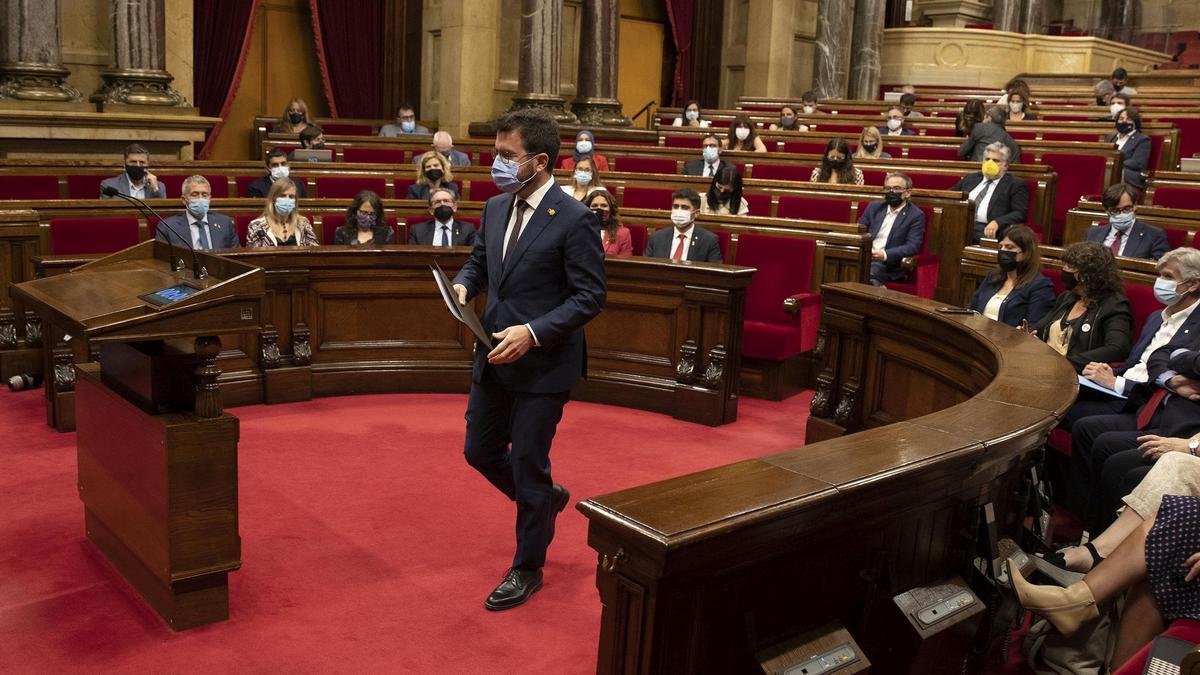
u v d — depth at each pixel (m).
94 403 3.57
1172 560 2.62
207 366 3.11
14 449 4.80
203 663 3.00
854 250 6.39
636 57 17.11
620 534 1.93
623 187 8.56
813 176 8.73
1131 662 2.35
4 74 9.84
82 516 4.05
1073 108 12.67
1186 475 3.12
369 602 3.42
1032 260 5.11
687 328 5.76
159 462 3.11
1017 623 3.10
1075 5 22.62
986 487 2.71
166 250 3.63
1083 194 9.41
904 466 2.28
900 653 2.58
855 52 18.11
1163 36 21.88
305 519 4.10
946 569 2.69
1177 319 4.25
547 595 3.52
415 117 13.84
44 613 3.26
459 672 3.00
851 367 5.12
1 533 3.86
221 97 12.97
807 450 2.41
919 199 7.63
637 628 1.97
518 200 3.30
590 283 3.22
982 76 18.86
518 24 13.52
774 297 6.57
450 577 3.63
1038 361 3.47
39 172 8.06
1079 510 4.18
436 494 4.43
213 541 3.19
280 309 5.73
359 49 13.98
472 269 3.47
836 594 2.34
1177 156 10.77
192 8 11.37
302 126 11.42
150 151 10.54
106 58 10.59
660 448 5.23
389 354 6.03
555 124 3.25
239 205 6.89
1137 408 4.18
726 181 7.30
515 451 3.33
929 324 4.38
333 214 7.13
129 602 3.36
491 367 3.31
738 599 2.11
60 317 2.99
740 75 17.44
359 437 5.18
